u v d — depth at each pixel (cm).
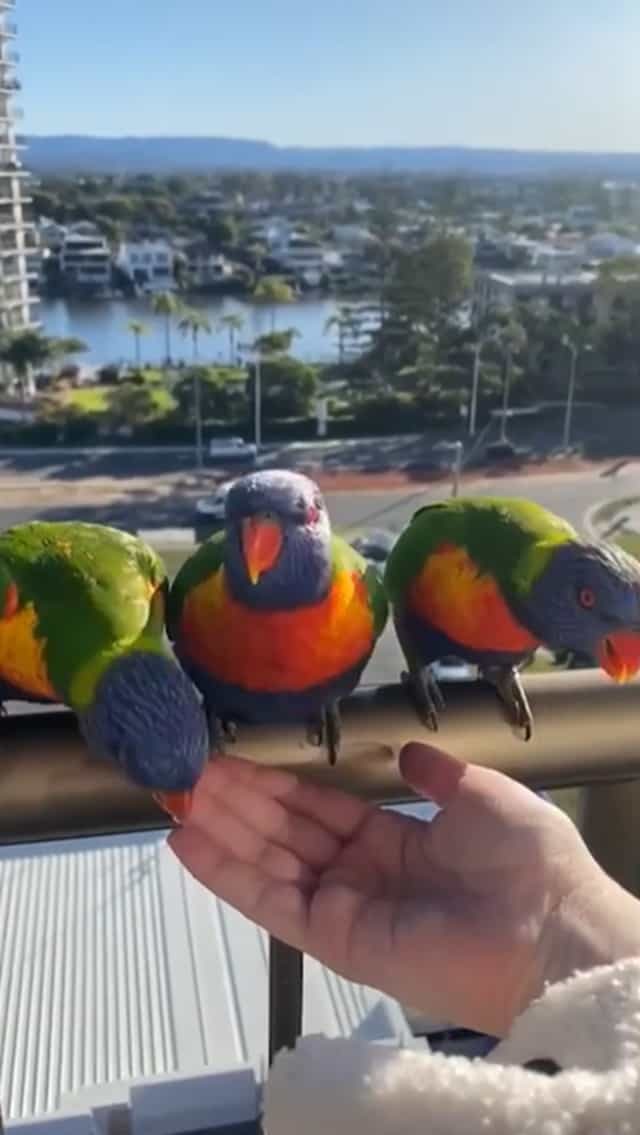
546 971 31
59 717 34
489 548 44
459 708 34
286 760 35
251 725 36
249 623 39
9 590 40
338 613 39
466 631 45
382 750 35
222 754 35
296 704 40
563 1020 22
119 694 35
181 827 35
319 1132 21
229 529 39
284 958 37
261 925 36
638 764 35
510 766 35
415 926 33
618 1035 21
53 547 42
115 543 43
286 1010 37
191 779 33
